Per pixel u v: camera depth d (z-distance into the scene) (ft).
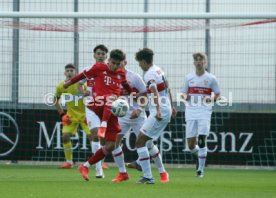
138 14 173.99
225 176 154.51
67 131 173.88
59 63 184.03
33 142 185.37
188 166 190.19
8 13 174.91
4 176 144.87
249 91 182.50
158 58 184.65
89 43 184.24
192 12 181.68
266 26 181.78
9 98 184.34
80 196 98.63
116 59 122.11
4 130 184.96
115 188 112.88
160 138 183.62
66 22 190.19
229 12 179.42
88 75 123.34
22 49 183.73
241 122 182.50
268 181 139.03
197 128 153.38
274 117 181.98
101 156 124.77
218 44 182.91
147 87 123.34
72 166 176.14
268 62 181.78
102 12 174.40
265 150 182.09
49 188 112.37
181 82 184.14
